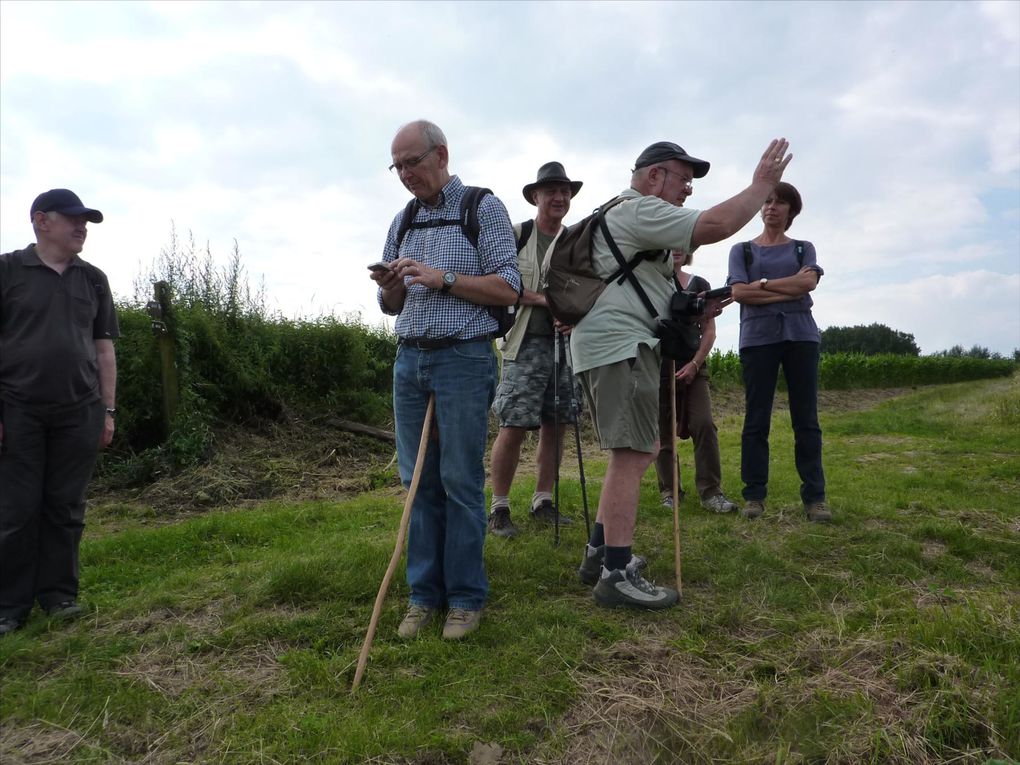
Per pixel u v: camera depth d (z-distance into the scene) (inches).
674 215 118.6
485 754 87.7
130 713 96.4
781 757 85.4
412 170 116.3
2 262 126.6
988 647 106.6
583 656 109.9
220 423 312.5
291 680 104.1
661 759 89.0
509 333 178.9
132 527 218.4
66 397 127.4
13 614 125.4
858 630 116.2
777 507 194.7
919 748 86.5
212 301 346.3
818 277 179.3
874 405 783.7
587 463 311.0
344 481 275.4
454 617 118.3
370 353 400.8
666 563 148.2
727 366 703.7
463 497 118.8
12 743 90.7
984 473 249.3
